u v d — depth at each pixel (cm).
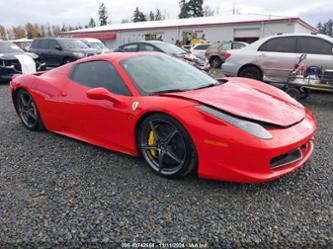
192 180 265
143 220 212
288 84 604
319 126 438
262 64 690
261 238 192
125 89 294
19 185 265
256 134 225
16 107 430
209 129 232
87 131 333
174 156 262
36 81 392
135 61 323
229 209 223
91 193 248
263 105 262
